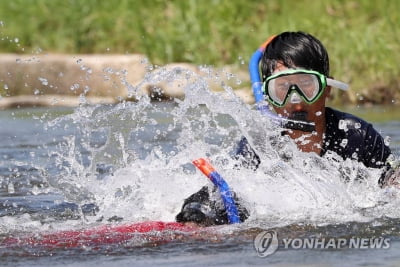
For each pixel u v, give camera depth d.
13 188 11.64
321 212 9.26
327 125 10.03
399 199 9.75
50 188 11.35
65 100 24.19
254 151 10.04
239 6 27.84
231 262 7.39
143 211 9.84
